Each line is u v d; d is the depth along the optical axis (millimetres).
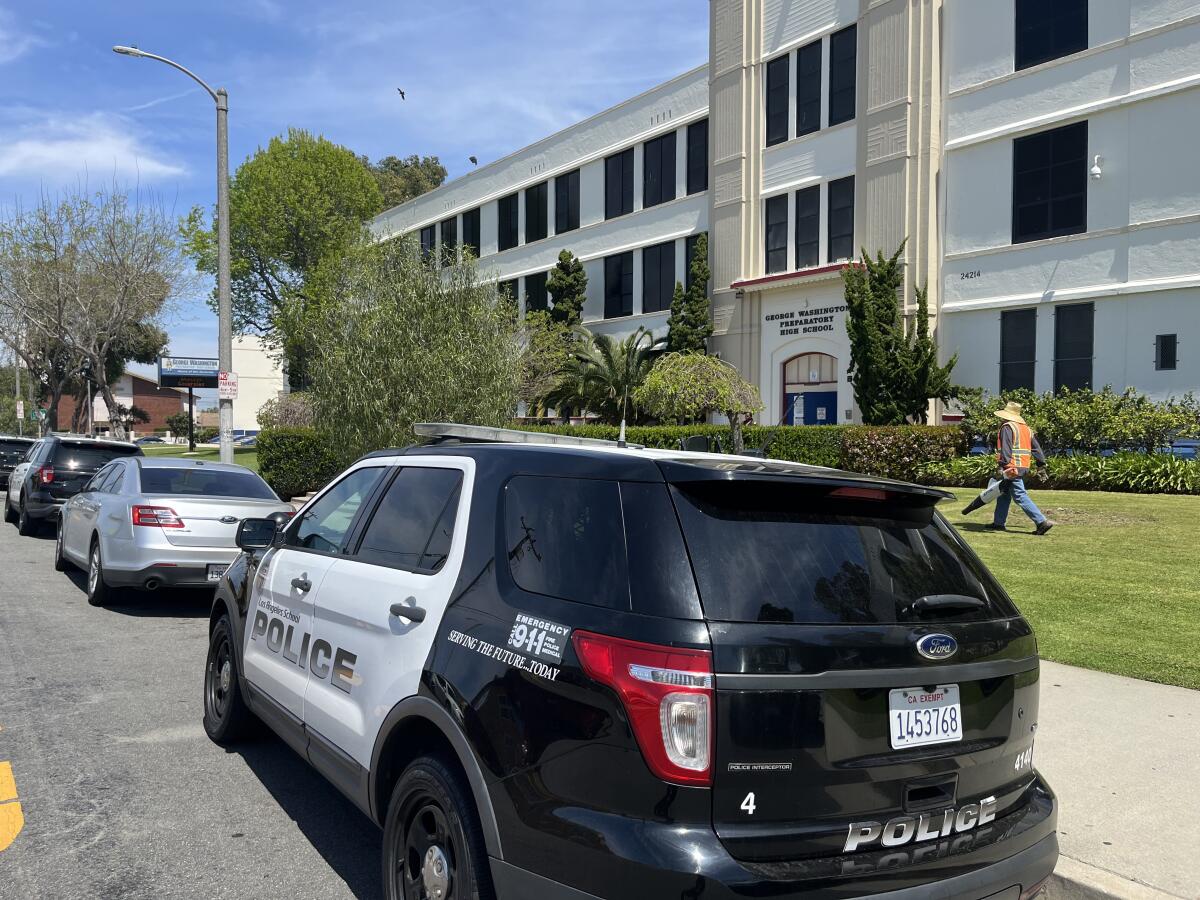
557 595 2865
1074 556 10055
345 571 4035
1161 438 16281
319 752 3953
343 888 3818
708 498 2811
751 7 24953
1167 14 17078
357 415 13914
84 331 34156
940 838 2770
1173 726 5391
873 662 2658
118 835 4281
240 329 43594
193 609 9578
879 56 21484
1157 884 3627
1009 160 19469
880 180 21453
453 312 14477
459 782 3002
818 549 2836
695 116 27172
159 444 73438
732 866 2385
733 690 2477
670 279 28375
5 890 3732
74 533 10945
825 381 23297
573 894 2533
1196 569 9234
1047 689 6078
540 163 33844
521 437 4160
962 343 20344
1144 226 17375
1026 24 19172
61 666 7223
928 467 18234
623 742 2508
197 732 5750
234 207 41500
